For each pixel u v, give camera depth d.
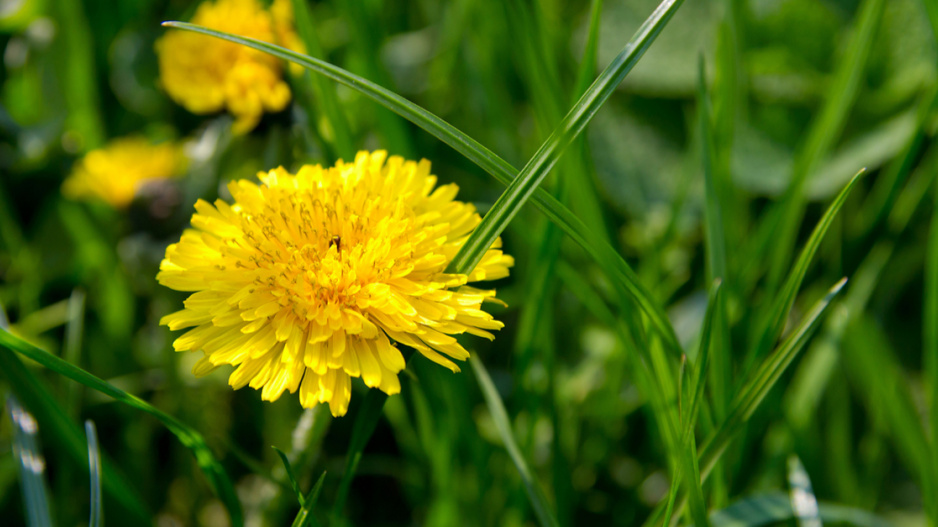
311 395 0.23
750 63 0.35
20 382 0.25
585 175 0.27
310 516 0.23
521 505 0.27
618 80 0.23
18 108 0.35
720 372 0.26
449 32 0.33
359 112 0.30
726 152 0.28
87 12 0.37
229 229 0.24
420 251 0.24
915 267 0.30
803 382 0.28
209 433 0.29
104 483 0.25
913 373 0.30
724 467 0.26
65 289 0.33
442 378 0.27
